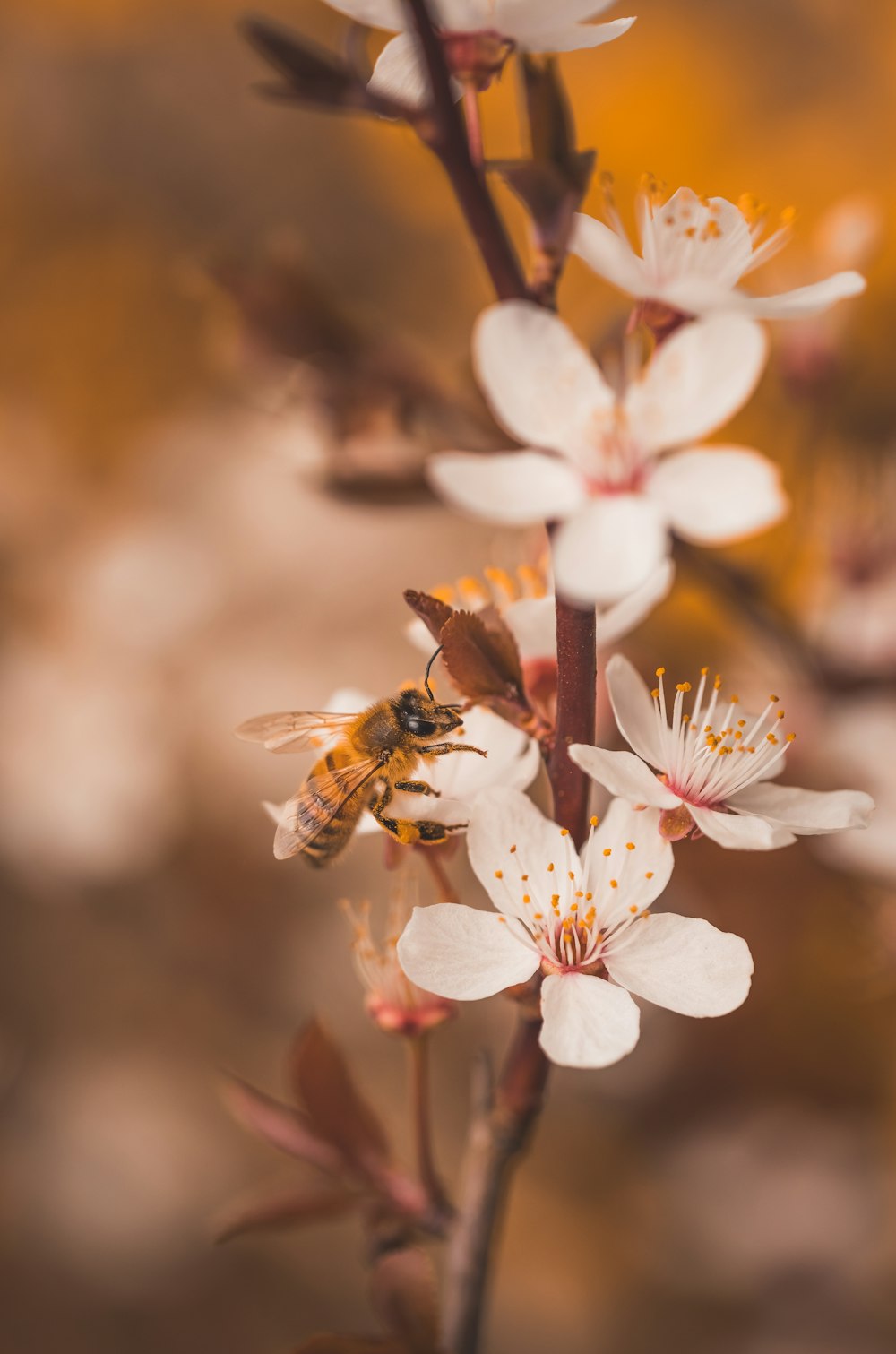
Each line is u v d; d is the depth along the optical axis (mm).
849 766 325
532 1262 494
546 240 240
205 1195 534
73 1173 533
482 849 239
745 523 233
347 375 327
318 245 645
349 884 516
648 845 239
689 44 560
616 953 236
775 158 540
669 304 236
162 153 653
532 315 238
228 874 525
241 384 360
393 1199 264
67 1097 541
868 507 369
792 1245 467
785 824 239
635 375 264
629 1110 471
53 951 547
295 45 241
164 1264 528
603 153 548
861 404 427
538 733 242
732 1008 233
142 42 658
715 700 248
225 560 541
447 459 238
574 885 238
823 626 353
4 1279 524
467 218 241
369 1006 259
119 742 526
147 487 582
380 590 527
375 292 635
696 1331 477
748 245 240
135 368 621
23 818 531
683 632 418
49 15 656
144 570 549
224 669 527
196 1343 520
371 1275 253
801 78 557
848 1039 439
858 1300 462
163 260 638
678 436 236
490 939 238
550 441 238
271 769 519
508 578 271
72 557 577
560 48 238
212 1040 544
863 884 334
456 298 624
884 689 339
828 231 327
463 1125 508
